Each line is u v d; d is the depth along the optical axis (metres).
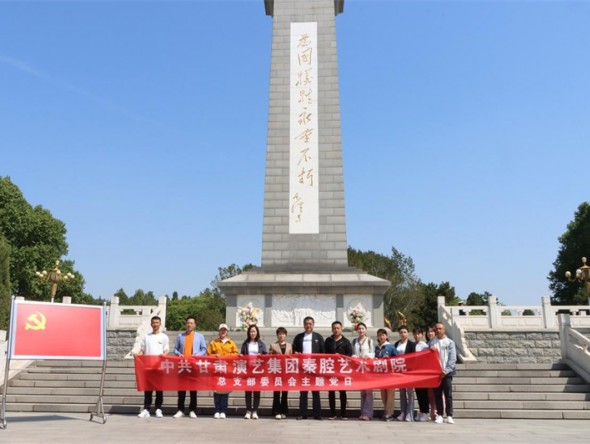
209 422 10.30
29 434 8.46
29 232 40.47
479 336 20.53
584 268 21.91
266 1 25.47
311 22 24.06
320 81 23.34
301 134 22.80
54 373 14.91
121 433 8.62
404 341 11.66
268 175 22.48
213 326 53.16
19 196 40.81
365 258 52.81
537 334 20.38
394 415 11.59
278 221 22.05
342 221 21.98
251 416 11.08
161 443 7.63
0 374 14.04
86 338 10.38
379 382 10.95
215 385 11.05
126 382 14.16
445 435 8.80
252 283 20.77
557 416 12.02
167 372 11.12
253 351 11.56
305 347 11.45
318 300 20.66
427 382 10.77
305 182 22.34
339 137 22.72
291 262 21.64
